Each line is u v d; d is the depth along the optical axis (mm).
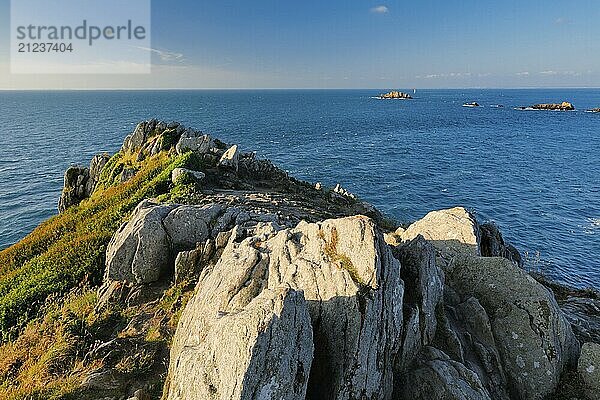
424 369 10336
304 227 12344
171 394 9289
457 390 9797
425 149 109250
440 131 148500
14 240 54906
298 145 112688
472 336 12469
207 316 10672
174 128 47938
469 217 18109
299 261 10852
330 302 9742
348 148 108625
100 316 15750
